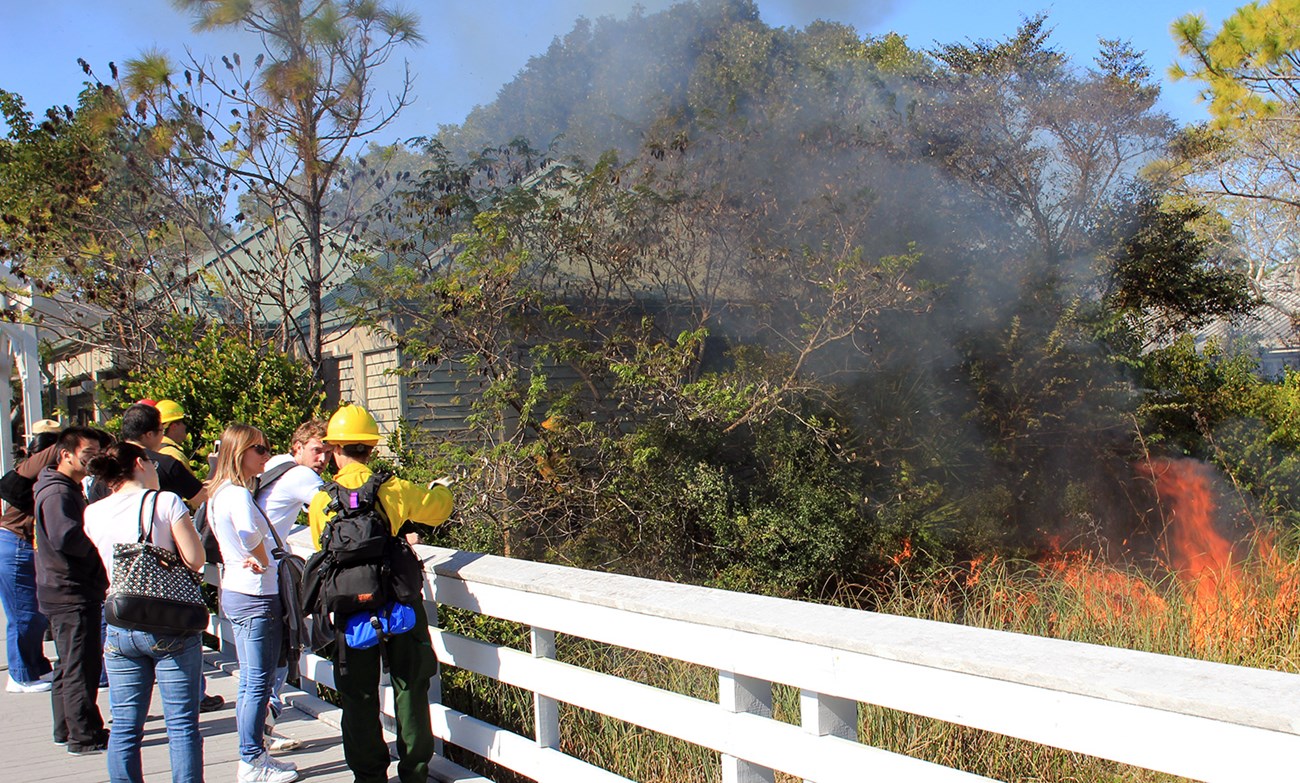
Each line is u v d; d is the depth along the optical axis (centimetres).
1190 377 1647
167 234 1369
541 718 413
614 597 357
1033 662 236
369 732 421
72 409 2145
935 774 263
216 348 1103
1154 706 211
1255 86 1449
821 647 283
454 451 1038
